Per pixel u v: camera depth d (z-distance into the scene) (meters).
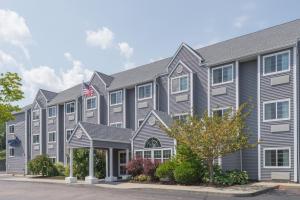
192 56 31.27
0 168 63.34
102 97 40.25
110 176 30.30
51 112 48.03
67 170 35.84
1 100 12.43
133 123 36.69
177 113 31.48
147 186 24.11
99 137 29.95
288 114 24.53
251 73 27.34
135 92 36.09
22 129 52.88
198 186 23.14
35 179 36.59
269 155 25.20
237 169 26.28
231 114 26.86
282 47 24.89
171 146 27.69
